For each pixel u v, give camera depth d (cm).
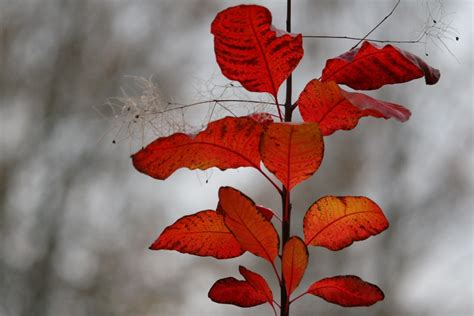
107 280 577
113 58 624
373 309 592
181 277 578
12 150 596
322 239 133
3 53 604
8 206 581
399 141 625
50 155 604
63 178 599
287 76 132
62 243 588
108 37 625
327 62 133
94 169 602
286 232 131
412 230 621
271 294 132
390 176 626
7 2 604
